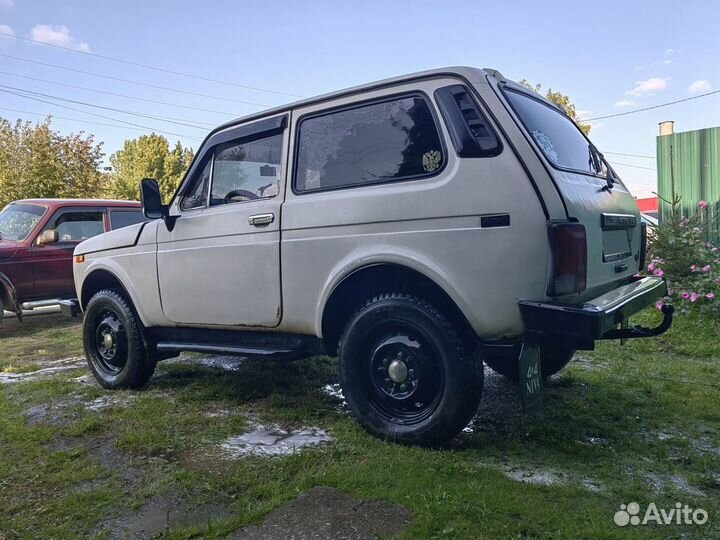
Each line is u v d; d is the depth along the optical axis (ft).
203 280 13.52
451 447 10.70
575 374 15.80
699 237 23.73
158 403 14.07
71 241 29.04
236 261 12.84
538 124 11.03
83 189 64.39
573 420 12.37
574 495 8.87
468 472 9.55
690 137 28.68
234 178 13.38
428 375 10.50
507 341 9.95
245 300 12.76
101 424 12.57
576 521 8.09
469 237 9.75
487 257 9.61
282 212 12.08
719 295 20.74
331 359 18.10
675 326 20.31
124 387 15.53
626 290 11.25
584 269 9.46
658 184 30.12
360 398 11.26
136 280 15.03
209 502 8.96
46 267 27.81
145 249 14.82
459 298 9.87
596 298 10.44
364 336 11.10
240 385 15.35
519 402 13.67
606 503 8.66
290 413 13.01
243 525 8.15
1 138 61.00
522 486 9.11
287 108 12.55
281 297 12.17
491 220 9.57
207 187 13.93
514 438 11.27
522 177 9.44
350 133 11.51
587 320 8.79
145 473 10.04
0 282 26.45
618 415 12.63
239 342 13.41
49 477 9.98
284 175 12.31
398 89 10.95
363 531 7.89
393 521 8.12
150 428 12.26
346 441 11.12
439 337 10.16
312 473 9.63
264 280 12.40
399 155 10.80
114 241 15.70
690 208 28.76
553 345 10.54
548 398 13.89
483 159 9.75
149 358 15.34
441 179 10.11
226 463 10.37
